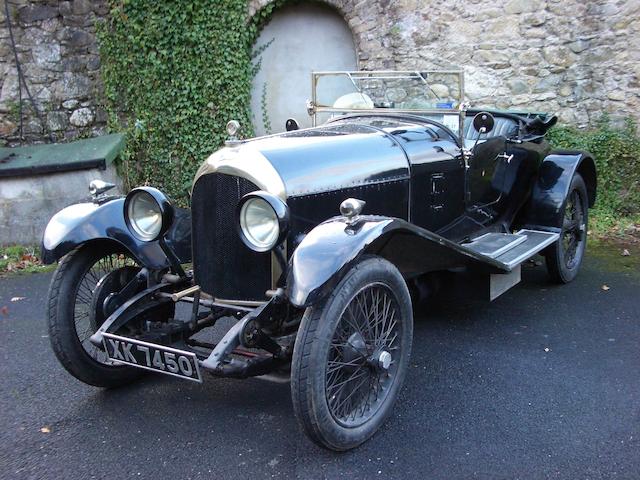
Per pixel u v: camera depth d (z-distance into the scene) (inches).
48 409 125.1
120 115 310.0
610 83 283.1
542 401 123.8
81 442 112.5
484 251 155.7
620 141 276.8
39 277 222.2
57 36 302.0
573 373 135.9
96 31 302.5
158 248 132.5
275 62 323.9
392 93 167.6
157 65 300.5
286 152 120.2
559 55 287.9
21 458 107.7
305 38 321.7
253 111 328.5
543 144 196.7
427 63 302.7
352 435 105.3
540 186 191.6
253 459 106.0
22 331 170.1
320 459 105.7
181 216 139.6
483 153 161.5
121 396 130.2
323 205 121.1
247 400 127.4
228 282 120.0
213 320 129.4
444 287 157.2
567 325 164.4
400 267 128.0
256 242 106.0
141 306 124.6
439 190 150.8
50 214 254.7
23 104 304.5
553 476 99.3
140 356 110.0
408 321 115.5
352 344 106.5
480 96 299.9
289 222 103.8
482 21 293.1
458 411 120.8
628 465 101.8
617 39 278.5
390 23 303.0
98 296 129.4
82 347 126.0
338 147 129.7
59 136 309.7
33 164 251.0
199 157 310.0
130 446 110.9
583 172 207.8
